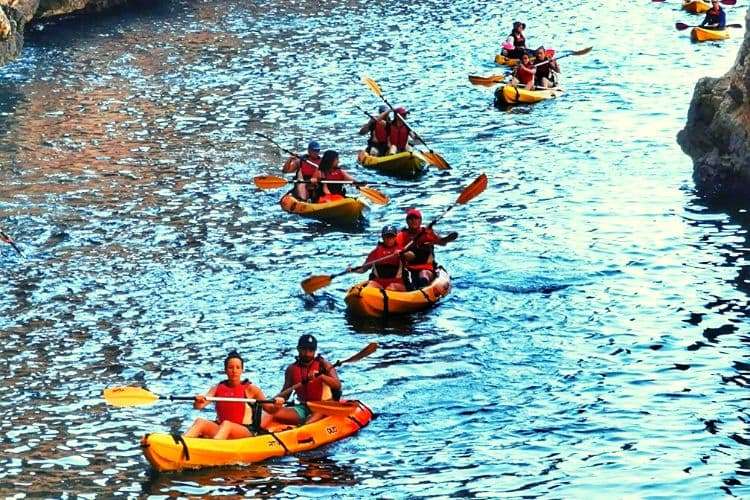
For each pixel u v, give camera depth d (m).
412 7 105.19
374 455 30.55
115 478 29.52
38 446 31.34
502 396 33.84
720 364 35.59
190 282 43.06
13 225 49.16
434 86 74.75
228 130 64.94
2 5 81.75
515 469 29.66
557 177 55.31
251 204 52.28
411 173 56.69
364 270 40.50
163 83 75.88
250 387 30.94
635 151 59.28
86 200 52.69
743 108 52.38
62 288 42.50
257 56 84.38
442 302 40.72
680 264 44.09
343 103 70.69
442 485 28.88
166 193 53.78
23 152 60.38
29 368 36.12
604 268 43.72
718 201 51.28
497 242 46.75
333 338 38.09
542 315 39.59
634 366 35.59
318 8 104.25
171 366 36.22
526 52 80.50
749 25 52.25
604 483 28.72
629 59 81.50
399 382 34.81
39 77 77.25
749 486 28.33
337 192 51.72
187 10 102.81
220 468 29.78
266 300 41.41
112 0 102.81
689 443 30.70
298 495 28.48
